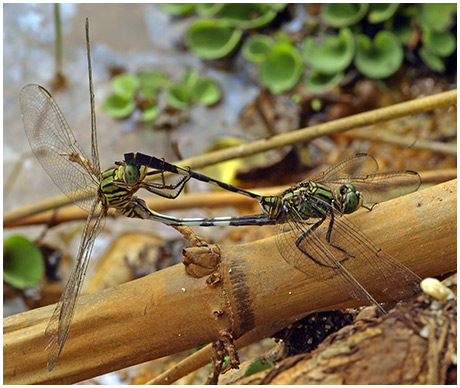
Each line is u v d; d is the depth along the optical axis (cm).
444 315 31
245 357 37
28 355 32
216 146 43
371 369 30
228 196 40
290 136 38
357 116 37
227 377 33
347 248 32
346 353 30
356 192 33
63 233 41
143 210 34
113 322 32
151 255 40
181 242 41
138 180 34
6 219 39
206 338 32
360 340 31
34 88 35
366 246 32
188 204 40
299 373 31
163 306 32
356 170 35
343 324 33
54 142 35
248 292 32
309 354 31
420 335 30
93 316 32
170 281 32
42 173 43
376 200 35
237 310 32
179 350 32
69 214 40
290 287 32
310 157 42
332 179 35
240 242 41
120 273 40
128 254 40
